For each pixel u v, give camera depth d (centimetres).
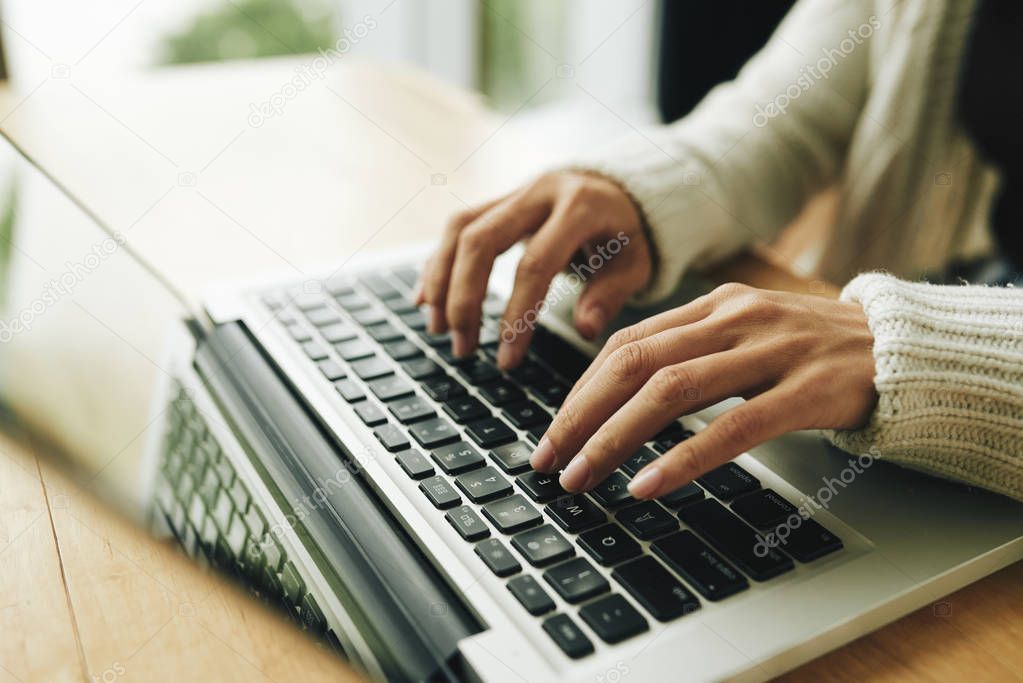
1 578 33
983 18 71
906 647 30
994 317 38
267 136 86
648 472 34
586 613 29
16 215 56
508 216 52
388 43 165
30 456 40
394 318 53
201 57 138
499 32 174
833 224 82
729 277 61
